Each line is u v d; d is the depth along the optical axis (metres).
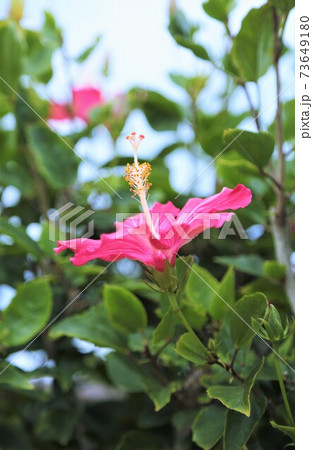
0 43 1.49
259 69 1.19
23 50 1.59
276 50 1.10
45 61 1.66
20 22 1.71
